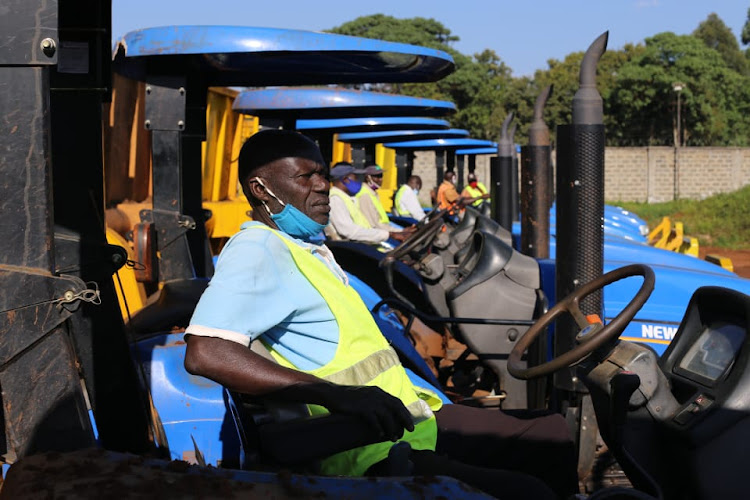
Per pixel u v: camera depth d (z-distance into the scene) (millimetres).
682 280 4652
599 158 3439
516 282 4652
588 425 3504
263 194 2443
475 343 4676
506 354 4672
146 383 2504
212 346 2088
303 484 1817
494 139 44156
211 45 3117
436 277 5680
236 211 7395
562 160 3479
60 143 2242
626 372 2453
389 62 3441
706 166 33844
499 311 4645
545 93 6051
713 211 27531
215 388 2643
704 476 2436
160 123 3568
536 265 4676
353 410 2061
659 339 4504
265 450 2133
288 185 2420
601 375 2516
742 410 2410
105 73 2381
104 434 2266
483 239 4773
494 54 49281
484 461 2553
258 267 2195
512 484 2248
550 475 2562
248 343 2141
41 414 1929
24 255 1915
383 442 2186
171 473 1812
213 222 6746
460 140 13156
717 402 2436
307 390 2080
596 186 3443
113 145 4859
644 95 45188
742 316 2578
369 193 8812
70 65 2293
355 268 5906
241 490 1770
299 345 2283
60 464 1827
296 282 2275
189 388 2629
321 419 2141
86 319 2219
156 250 3369
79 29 2330
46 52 1865
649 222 27109
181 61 3463
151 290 3811
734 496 2426
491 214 8695
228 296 2127
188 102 3828
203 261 3871
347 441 2125
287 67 3594
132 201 5242
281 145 2441
